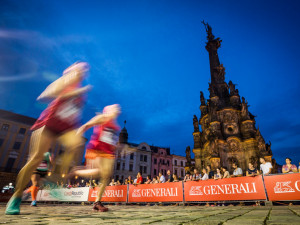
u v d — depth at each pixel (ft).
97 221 6.31
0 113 104.27
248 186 20.85
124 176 139.64
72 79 8.93
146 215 8.75
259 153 76.54
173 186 25.46
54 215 8.37
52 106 8.41
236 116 90.17
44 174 22.34
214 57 122.62
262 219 6.84
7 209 8.00
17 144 105.50
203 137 100.12
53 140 8.37
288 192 18.66
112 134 12.44
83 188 34.55
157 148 170.60
